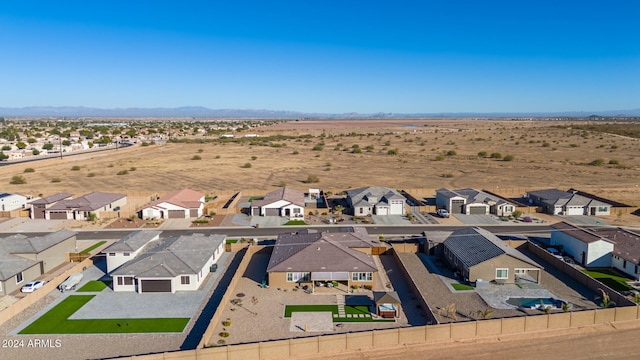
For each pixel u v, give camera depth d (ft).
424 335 119.65
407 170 447.42
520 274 165.27
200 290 157.17
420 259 189.78
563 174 410.52
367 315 137.69
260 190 343.46
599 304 144.36
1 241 175.63
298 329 128.57
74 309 141.79
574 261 187.83
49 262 179.52
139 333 126.62
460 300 148.36
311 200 312.71
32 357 113.70
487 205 271.49
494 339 120.98
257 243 215.31
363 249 190.90
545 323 126.11
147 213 263.08
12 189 354.74
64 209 263.49
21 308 140.56
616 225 243.60
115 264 173.88
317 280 156.87
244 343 120.26
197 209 265.54
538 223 249.14
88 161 522.88
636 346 116.98
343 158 546.67
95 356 114.52
